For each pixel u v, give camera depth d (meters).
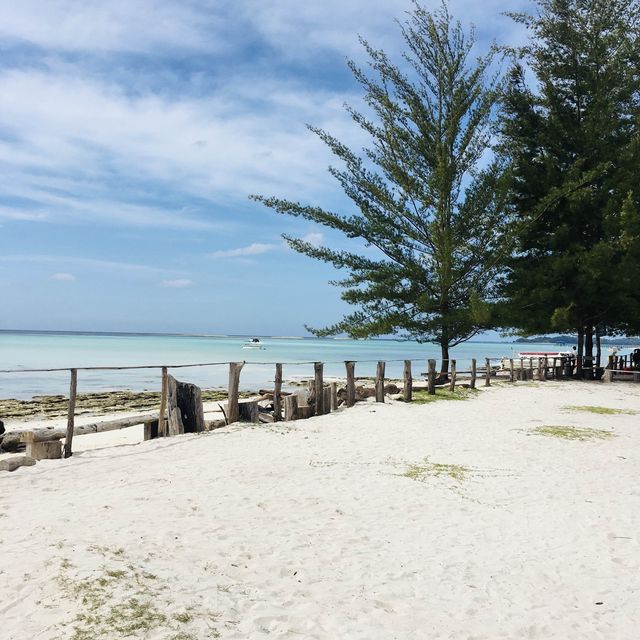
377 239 27.95
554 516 7.61
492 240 27.91
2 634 3.94
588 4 30.22
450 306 28.50
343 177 27.95
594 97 29.75
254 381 34.31
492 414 16.89
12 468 8.88
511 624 4.81
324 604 4.87
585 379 30.80
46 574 4.82
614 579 5.77
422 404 18.58
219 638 4.17
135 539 5.81
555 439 13.05
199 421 12.72
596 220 29.78
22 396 25.67
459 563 5.96
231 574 5.27
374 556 5.99
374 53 27.06
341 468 9.67
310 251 28.45
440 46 26.47
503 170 27.84
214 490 7.93
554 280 29.12
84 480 8.27
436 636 4.53
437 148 26.64
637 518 7.62
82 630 4.06
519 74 31.50
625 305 29.47
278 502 7.54
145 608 4.43
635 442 13.15
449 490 8.63
